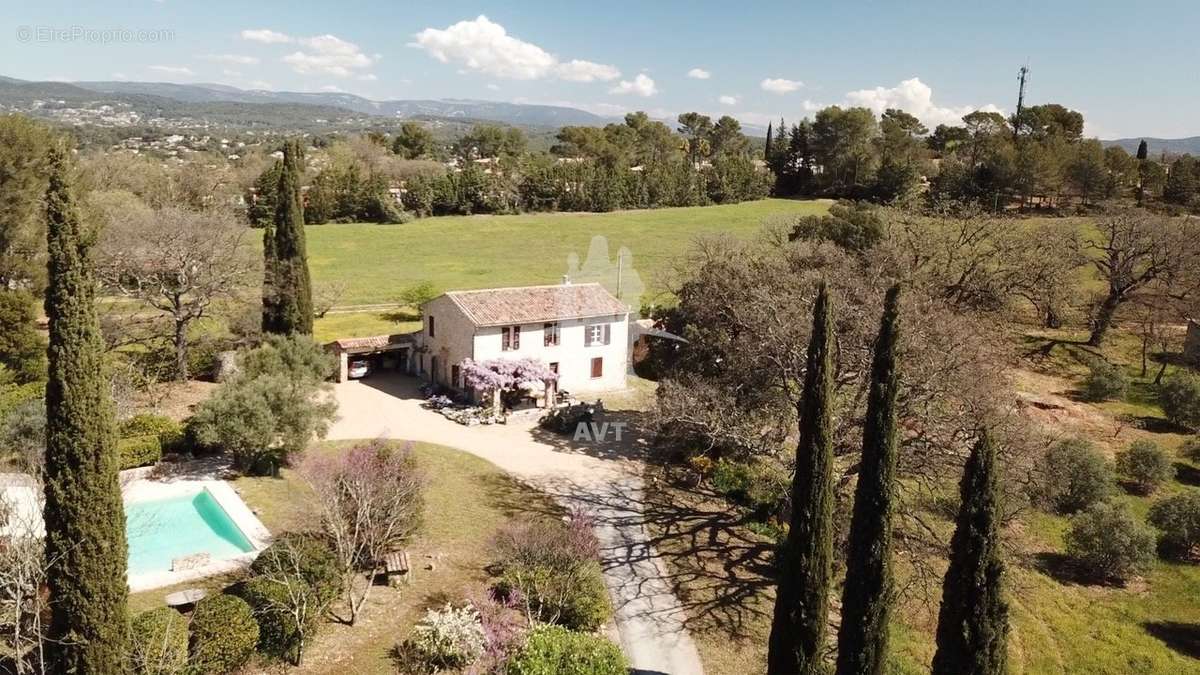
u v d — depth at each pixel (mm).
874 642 18016
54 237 15258
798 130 135250
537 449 38781
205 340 45531
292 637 20938
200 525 28656
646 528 31047
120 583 16609
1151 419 44688
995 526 16938
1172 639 25219
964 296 51031
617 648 20953
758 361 32312
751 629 24625
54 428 15672
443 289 74000
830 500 19109
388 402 44500
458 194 113312
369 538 25219
